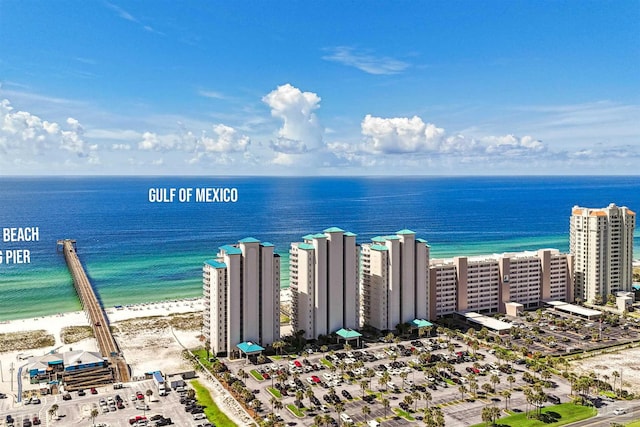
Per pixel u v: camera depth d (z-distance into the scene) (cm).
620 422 18975
